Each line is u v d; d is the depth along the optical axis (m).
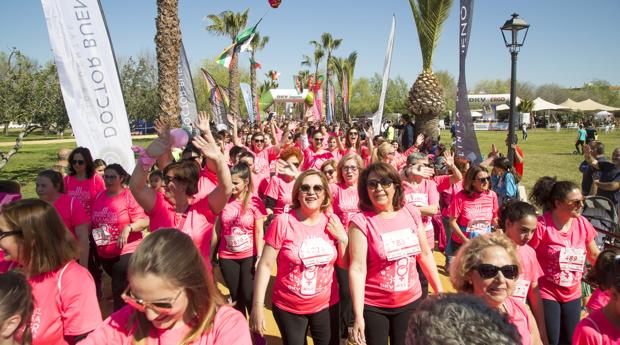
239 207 4.77
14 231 2.38
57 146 33.78
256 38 34.16
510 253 2.56
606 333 2.35
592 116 60.34
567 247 3.72
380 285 3.41
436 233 8.11
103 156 6.96
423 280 4.29
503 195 7.05
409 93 18.39
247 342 1.81
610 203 6.26
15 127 57.03
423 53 17.67
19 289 1.97
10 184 4.10
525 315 2.65
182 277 1.64
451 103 77.56
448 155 6.72
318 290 3.53
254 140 9.32
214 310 1.79
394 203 3.50
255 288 3.49
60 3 6.73
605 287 2.42
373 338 3.44
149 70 33.84
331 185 5.43
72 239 2.56
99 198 4.91
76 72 6.84
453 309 1.43
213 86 19.00
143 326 1.79
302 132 13.19
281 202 6.04
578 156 25.05
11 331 1.92
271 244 3.53
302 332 3.55
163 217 3.85
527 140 39.53
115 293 4.77
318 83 32.47
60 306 2.45
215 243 5.01
